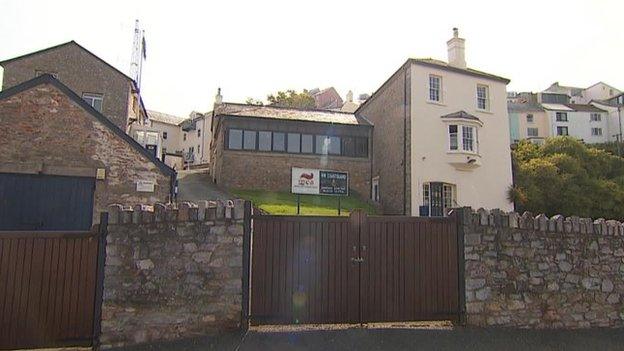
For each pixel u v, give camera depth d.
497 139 24.17
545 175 25.66
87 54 22.94
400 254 7.07
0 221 11.15
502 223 7.35
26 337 5.95
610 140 56.59
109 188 12.01
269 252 6.76
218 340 6.19
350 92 42.94
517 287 7.23
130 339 6.14
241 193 23.16
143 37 31.00
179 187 24.83
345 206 22.61
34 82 11.82
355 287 6.90
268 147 25.09
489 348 6.35
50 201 11.59
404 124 22.66
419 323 6.98
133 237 6.34
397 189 23.02
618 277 7.80
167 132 58.91
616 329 7.48
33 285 6.04
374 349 6.13
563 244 7.59
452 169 22.64
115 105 22.91
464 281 7.06
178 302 6.33
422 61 22.67
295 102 48.69
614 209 26.39
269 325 6.63
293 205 20.42
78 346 6.08
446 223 7.28
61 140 11.82
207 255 6.48
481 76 24.31
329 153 25.97
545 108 56.84
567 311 7.39
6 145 11.45
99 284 6.17
